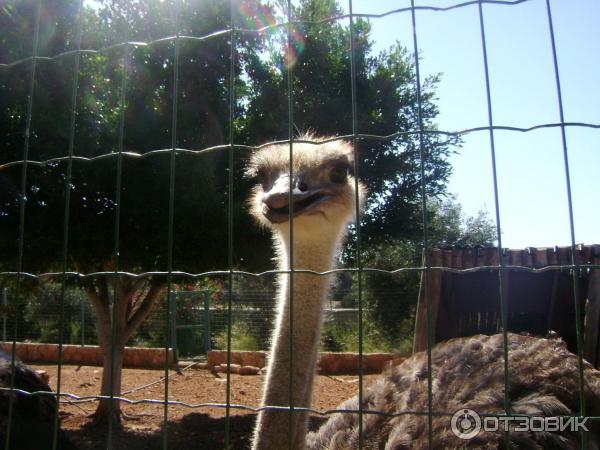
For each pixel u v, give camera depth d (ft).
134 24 5.65
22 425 3.00
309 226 2.43
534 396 2.65
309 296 2.44
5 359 3.43
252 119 6.29
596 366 4.81
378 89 6.69
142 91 5.66
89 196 5.50
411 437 2.48
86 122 5.42
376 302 9.60
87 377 9.43
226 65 5.91
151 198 5.45
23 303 9.57
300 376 2.31
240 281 9.45
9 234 5.39
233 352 10.21
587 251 4.97
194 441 5.68
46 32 5.24
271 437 2.17
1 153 5.30
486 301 5.61
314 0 6.58
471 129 1.41
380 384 3.07
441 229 12.59
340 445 2.60
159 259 5.70
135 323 6.33
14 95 5.16
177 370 10.02
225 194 5.78
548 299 5.49
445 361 3.07
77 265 5.71
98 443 5.56
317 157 2.48
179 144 5.55
